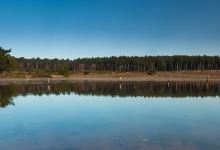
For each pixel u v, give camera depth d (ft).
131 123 75.36
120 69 617.62
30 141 58.54
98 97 141.28
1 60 394.52
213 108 101.55
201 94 152.56
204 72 476.95
